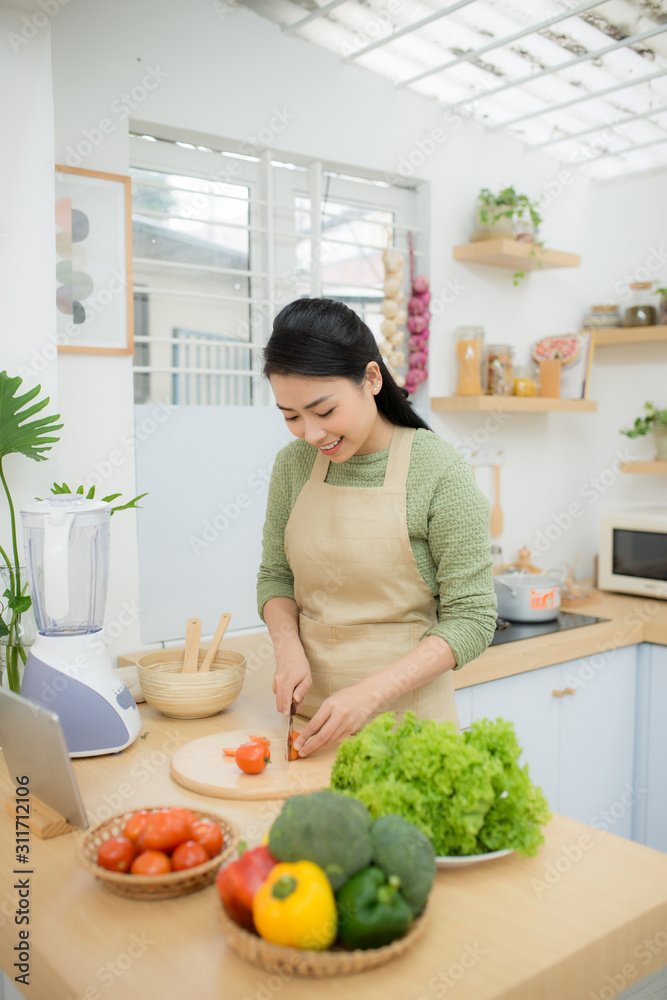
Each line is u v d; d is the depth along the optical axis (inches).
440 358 99.0
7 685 53.8
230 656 58.7
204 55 75.4
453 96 93.7
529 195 107.3
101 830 35.0
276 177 86.1
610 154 105.0
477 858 33.3
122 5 70.0
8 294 58.0
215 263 82.1
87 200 69.2
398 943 27.4
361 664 51.3
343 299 92.8
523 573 100.5
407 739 34.4
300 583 53.9
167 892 32.2
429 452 50.1
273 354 43.4
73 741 47.1
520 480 109.7
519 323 108.3
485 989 26.8
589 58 76.4
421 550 50.9
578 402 103.3
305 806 28.3
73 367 70.2
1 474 55.1
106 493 73.2
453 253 98.8
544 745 83.9
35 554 48.7
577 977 29.0
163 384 78.8
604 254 115.4
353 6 75.7
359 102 87.8
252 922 28.2
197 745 47.6
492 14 75.2
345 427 44.8
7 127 57.2
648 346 111.2
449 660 45.9
